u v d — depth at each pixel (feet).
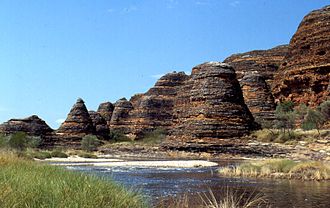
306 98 336.90
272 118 331.77
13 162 48.88
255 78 352.49
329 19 355.97
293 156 197.36
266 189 77.30
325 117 241.55
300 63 356.38
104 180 36.40
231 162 190.90
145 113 512.63
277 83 374.22
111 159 236.63
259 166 119.75
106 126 481.05
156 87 533.14
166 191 76.95
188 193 72.95
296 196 66.23
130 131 521.24
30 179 32.07
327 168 105.81
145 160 224.12
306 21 370.94
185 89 428.56
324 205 56.65
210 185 88.12
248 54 477.77
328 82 329.31
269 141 241.35
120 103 555.69
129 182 96.73
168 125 506.48
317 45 351.05
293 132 236.02
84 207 26.43
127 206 30.66
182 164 172.24
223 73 285.64
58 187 29.07
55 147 367.25
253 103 342.23
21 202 25.43
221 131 263.49
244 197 65.67
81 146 356.18
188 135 276.00
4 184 27.94
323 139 206.28
